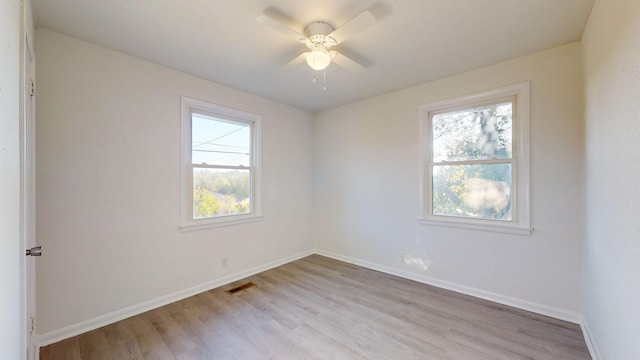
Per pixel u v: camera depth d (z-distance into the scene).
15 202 0.88
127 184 2.30
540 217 2.29
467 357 1.74
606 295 1.50
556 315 2.21
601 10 1.53
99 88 2.16
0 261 0.69
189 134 2.76
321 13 1.77
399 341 1.92
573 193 2.14
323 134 4.08
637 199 1.11
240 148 3.28
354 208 3.69
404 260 3.18
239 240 3.18
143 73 2.40
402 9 1.72
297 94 3.35
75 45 2.05
